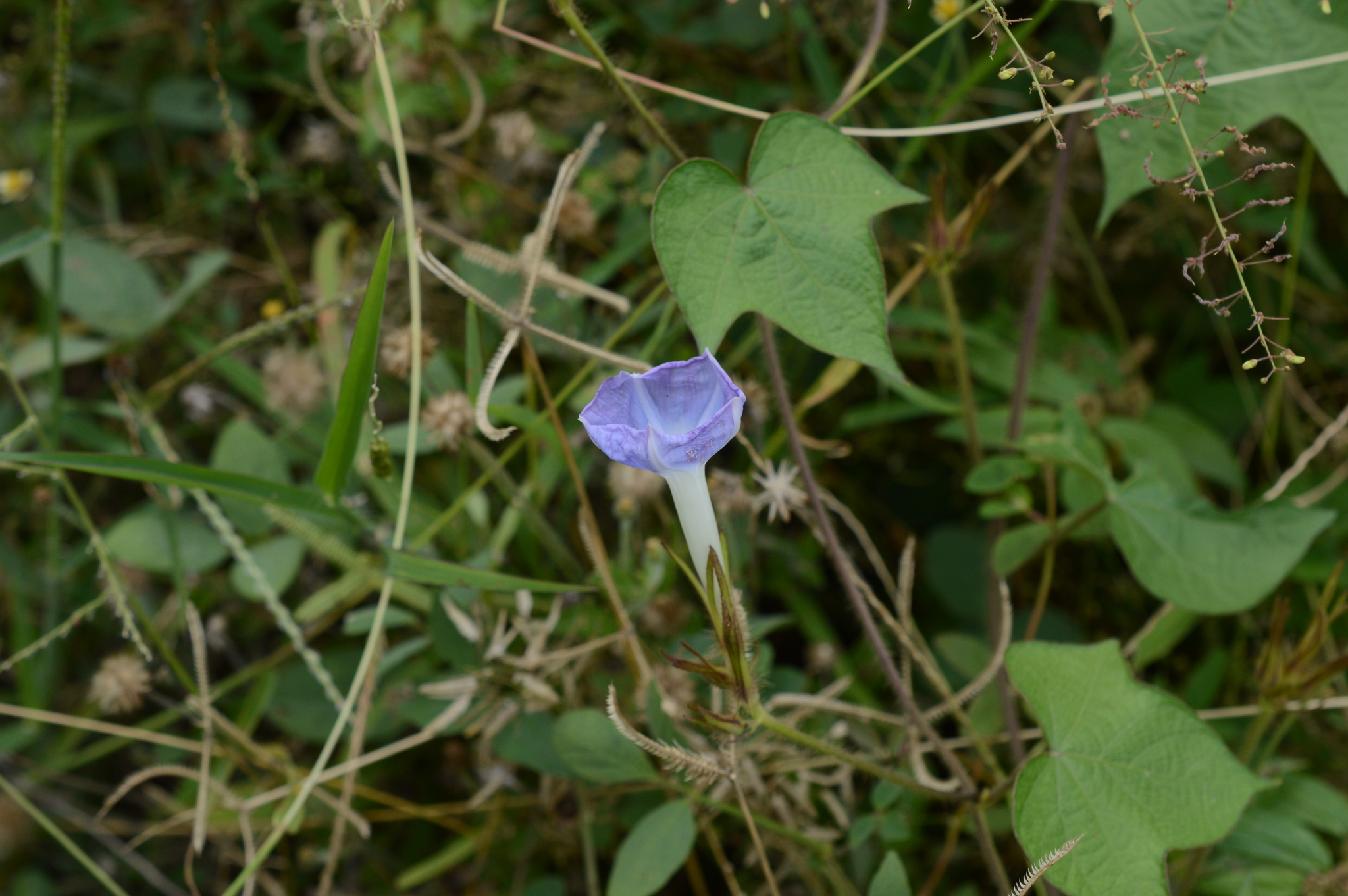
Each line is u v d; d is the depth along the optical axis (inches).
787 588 32.6
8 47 39.6
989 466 30.2
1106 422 32.1
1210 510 28.9
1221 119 28.5
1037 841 26.5
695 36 33.5
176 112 36.2
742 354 31.9
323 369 32.3
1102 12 27.1
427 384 30.7
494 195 33.7
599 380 30.7
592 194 33.0
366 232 35.1
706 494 25.4
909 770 29.7
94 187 37.8
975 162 34.4
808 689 31.5
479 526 31.3
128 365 32.8
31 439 33.6
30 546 34.3
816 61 32.8
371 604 32.0
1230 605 28.6
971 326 32.6
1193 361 34.3
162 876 31.9
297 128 38.0
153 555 31.1
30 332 35.4
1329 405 33.2
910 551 29.1
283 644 33.1
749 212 27.1
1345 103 28.4
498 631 29.4
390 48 33.1
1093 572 32.8
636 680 29.6
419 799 32.1
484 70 33.9
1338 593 31.0
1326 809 28.9
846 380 30.2
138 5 37.3
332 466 27.9
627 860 27.7
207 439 34.9
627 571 30.3
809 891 30.3
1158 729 26.8
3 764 32.4
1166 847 26.4
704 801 28.3
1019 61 33.3
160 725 32.2
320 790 29.5
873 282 26.9
